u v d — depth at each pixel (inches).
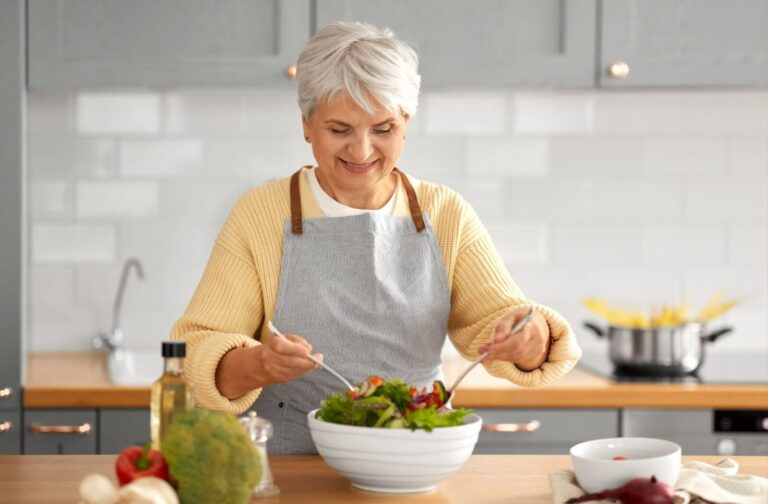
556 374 82.4
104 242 156.6
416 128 157.9
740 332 161.5
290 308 88.7
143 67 137.9
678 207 160.1
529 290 159.9
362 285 89.1
